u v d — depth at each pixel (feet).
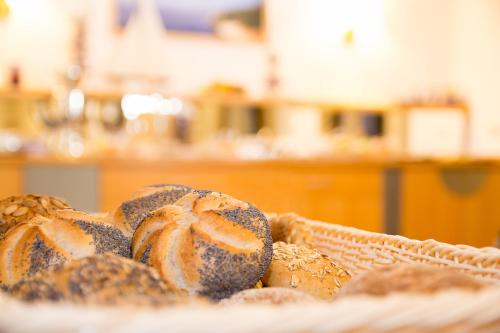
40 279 1.77
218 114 15.47
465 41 16.99
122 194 9.96
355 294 1.89
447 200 12.11
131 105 14.55
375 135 16.89
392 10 17.17
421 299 1.34
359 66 16.89
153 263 2.25
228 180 10.48
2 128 13.89
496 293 1.37
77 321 1.17
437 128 17.20
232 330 1.21
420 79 17.43
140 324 1.18
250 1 15.85
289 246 3.11
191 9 15.46
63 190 9.75
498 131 15.49
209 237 2.25
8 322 1.16
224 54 15.76
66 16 14.48
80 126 13.41
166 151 14.60
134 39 11.95
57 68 14.39
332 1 16.52
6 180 9.57
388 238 2.93
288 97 16.24
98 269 1.78
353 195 11.41
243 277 2.30
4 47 14.21
